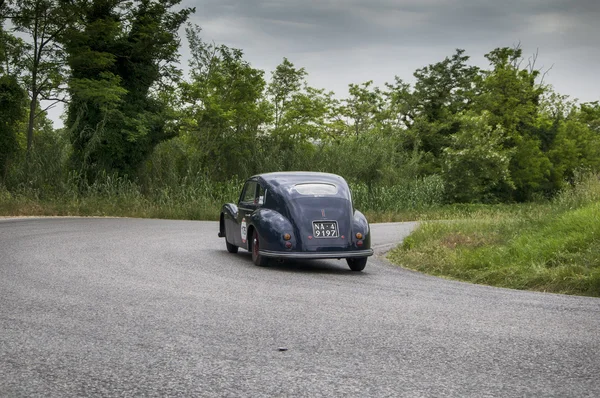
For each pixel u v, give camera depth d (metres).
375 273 9.16
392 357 4.16
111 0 31.45
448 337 4.77
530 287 7.90
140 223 18.91
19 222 17.25
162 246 12.05
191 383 3.54
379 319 5.45
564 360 4.12
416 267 10.17
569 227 10.55
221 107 35.31
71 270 8.27
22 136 34.66
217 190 28.55
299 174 10.02
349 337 4.73
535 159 53.62
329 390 3.43
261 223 9.31
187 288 7.05
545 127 62.34
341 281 8.05
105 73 30.00
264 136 38.88
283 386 3.49
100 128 29.78
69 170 29.70
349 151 42.12
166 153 33.47
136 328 4.94
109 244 12.02
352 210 9.56
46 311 5.55
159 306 5.90
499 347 4.46
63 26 29.52
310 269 9.40
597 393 3.42
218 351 4.26
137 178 31.33
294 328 5.03
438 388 3.48
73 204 23.02
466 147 46.81
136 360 4.01
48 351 4.21
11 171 26.84
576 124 65.56
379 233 18.14
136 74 32.88
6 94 27.88
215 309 5.80
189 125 34.59
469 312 5.85
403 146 53.56
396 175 41.25
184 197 26.27
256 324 5.16
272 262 10.05
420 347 4.45
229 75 37.09
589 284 7.35
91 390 3.40
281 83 41.19
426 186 37.62
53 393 3.34
